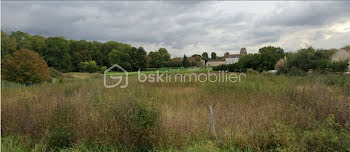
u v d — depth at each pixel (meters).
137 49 56.28
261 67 30.98
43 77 23.84
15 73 21.97
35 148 3.71
